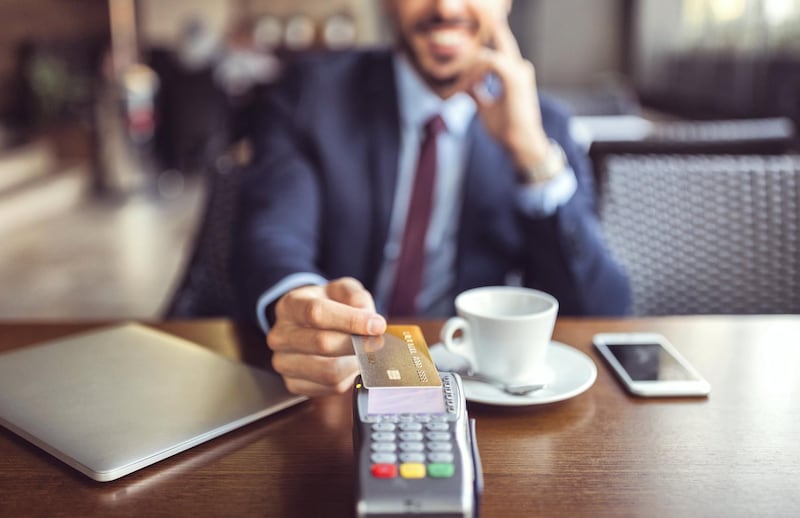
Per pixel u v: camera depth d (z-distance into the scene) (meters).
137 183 5.72
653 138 1.78
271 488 0.57
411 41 1.16
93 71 7.11
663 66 4.62
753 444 0.64
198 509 0.54
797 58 2.89
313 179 1.23
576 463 0.61
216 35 7.23
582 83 6.34
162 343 0.83
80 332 0.91
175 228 4.71
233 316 1.27
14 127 6.20
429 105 1.22
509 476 0.59
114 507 0.54
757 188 1.28
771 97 3.08
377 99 1.25
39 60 6.43
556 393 0.71
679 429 0.67
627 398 0.73
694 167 1.30
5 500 0.55
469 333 0.74
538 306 0.76
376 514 0.47
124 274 3.79
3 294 3.46
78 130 5.82
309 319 0.68
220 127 5.82
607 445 0.64
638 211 1.29
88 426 0.63
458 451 0.51
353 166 1.24
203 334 0.91
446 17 1.12
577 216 1.11
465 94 1.21
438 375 0.59
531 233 1.14
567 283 1.12
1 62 6.25
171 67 5.73
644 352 0.84
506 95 1.11
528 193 1.11
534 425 0.67
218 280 1.27
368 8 8.12
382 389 0.59
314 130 1.24
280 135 1.26
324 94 1.27
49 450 0.60
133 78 5.74
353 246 1.25
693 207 1.29
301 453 0.62
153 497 0.55
